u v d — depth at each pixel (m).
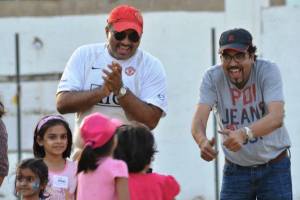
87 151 12.27
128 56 14.80
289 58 25.23
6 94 26.69
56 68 26.66
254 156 15.12
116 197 12.26
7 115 26.62
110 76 14.18
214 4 25.80
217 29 25.78
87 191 12.33
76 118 14.91
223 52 14.46
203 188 25.64
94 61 14.88
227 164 15.49
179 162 25.80
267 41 25.42
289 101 25.12
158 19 26.02
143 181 12.52
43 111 26.62
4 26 26.92
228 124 15.13
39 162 13.98
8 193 25.27
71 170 14.80
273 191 15.27
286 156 15.37
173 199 12.74
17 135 26.39
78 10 26.58
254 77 14.87
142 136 12.52
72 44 26.56
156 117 14.84
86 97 14.45
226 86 15.01
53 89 26.56
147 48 26.06
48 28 26.69
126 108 14.44
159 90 14.95
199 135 14.65
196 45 25.80
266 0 25.45
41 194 14.09
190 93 25.80
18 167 13.97
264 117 14.42
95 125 12.32
